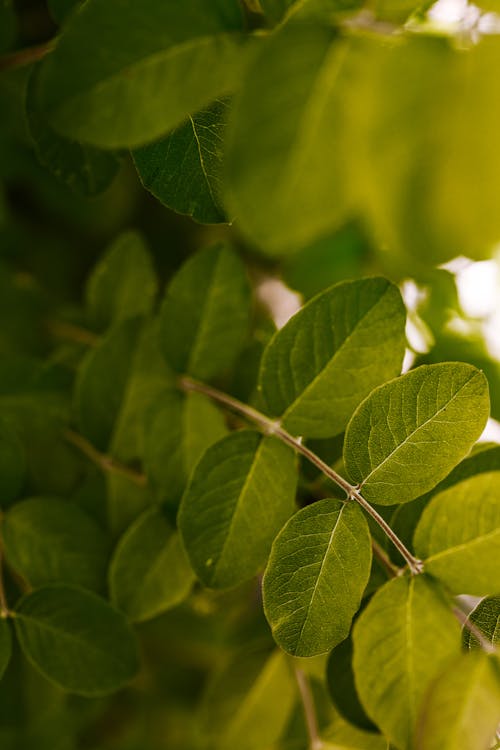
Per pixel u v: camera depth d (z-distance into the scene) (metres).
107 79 0.34
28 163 0.73
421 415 0.38
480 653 0.37
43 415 0.52
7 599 0.48
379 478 0.39
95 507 0.50
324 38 0.33
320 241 0.54
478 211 0.32
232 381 0.49
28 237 0.78
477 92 0.32
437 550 0.40
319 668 0.49
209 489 0.41
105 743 0.67
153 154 0.37
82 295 0.80
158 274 0.78
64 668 0.44
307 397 0.41
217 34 0.34
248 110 0.33
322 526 0.39
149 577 0.46
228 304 0.48
